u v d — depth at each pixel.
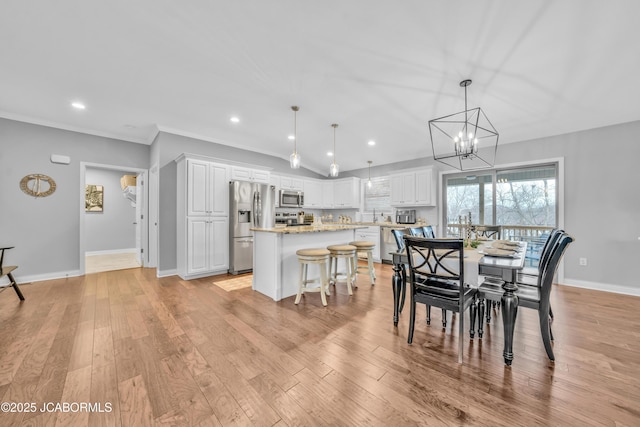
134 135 4.59
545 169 4.05
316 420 1.28
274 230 3.06
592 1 1.72
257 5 1.85
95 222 6.75
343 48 2.29
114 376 1.61
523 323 2.43
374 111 3.56
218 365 1.74
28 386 1.51
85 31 2.11
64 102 3.33
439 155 5.22
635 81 2.59
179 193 4.27
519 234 4.30
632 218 3.31
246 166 4.71
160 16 1.97
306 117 3.81
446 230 5.11
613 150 3.43
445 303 1.89
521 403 1.39
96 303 2.93
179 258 4.24
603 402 1.40
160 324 2.38
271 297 3.16
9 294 3.25
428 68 2.54
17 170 3.70
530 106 3.18
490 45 2.18
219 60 2.49
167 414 1.31
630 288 3.30
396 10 1.87
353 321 2.47
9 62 2.50
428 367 1.73
